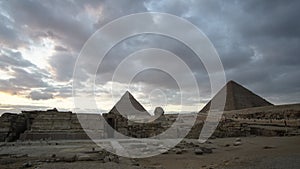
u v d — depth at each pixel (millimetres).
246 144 29531
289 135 38500
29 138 39500
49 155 22750
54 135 40312
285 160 16078
